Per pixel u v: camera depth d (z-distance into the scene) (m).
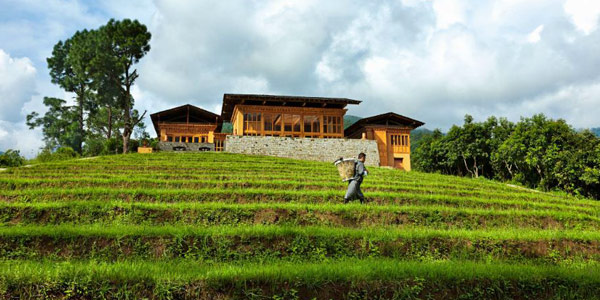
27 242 7.62
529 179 38.03
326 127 40.22
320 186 17.23
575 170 31.12
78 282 5.52
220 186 16.12
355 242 8.22
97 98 46.28
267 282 5.72
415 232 8.80
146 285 5.55
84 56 43.03
